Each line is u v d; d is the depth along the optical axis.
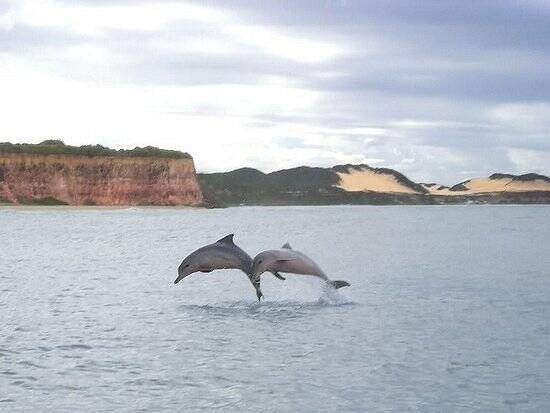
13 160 174.75
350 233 73.00
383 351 14.48
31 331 16.58
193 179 191.38
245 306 20.84
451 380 12.27
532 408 10.79
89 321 18.08
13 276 28.84
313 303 21.27
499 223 107.06
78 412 10.58
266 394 11.48
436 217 143.25
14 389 11.70
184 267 20.77
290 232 74.62
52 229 74.38
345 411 10.67
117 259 38.38
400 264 35.75
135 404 10.97
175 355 14.17
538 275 29.83
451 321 17.95
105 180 180.50
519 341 15.38
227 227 86.62
